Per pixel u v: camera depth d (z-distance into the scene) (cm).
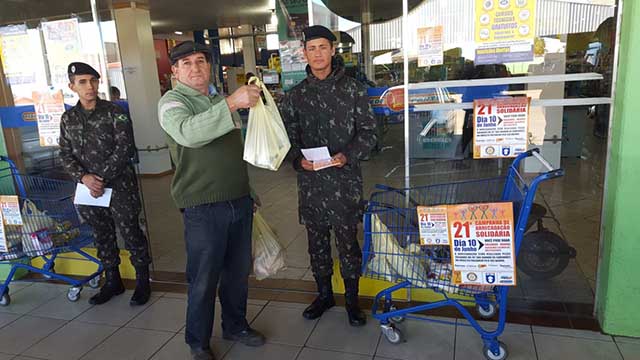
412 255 228
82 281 318
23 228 299
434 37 259
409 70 267
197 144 206
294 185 620
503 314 220
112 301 318
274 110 215
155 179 728
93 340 270
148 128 731
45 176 354
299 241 416
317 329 267
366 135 245
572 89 249
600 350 232
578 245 301
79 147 288
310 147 254
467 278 212
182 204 228
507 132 253
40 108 341
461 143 268
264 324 276
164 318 292
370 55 278
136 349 259
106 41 339
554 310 268
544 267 288
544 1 240
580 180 315
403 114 276
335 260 318
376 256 233
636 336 240
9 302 320
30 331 284
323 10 283
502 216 201
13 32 338
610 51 237
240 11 930
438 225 211
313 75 249
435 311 278
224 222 230
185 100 219
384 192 257
